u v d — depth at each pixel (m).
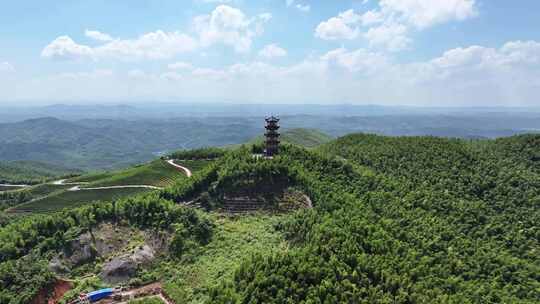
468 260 98.81
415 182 143.00
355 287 70.19
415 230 103.75
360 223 93.25
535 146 180.12
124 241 100.81
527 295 92.06
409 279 77.12
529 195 138.12
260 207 115.69
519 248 114.19
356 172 136.62
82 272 91.56
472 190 141.62
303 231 94.38
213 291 72.00
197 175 132.75
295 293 67.44
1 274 83.38
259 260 77.00
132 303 79.00
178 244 99.19
